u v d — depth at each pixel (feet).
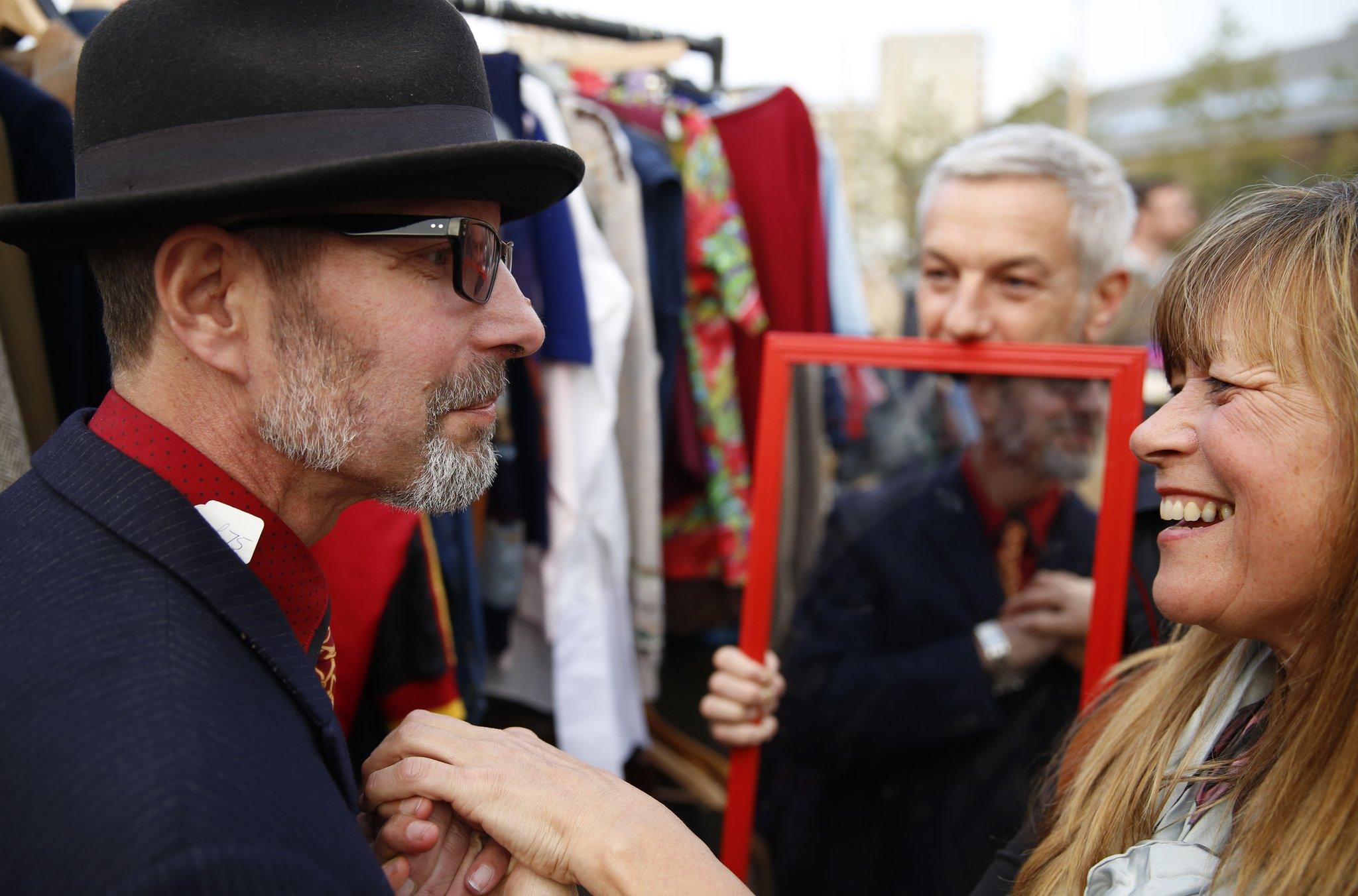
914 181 32.14
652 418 5.98
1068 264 4.87
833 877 4.83
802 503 4.91
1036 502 4.33
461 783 2.78
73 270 4.10
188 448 2.48
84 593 2.15
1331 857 2.27
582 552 5.50
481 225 2.52
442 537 4.75
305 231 2.35
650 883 2.56
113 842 1.73
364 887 2.11
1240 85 32.45
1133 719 3.11
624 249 5.90
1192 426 2.63
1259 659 2.82
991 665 4.43
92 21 4.92
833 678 4.79
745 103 6.98
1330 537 2.31
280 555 2.61
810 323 7.09
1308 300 2.35
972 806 4.50
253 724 2.11
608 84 6.95
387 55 2.37
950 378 4.51
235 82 2.23
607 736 5.49
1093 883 2.70
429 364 2.53
